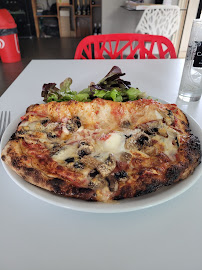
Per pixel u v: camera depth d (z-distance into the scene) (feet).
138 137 2.20
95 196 1.83
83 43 5.98
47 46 15.21
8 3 15.97
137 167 2.02
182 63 5.26
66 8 16.55
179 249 1.66
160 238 1.74
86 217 1.90
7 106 3.56
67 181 1.91
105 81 3.31
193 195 2.09
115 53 6.16
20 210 1.95
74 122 2.42
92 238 1.74
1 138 2.53
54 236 1.75
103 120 2.48
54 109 2.56
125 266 1.56
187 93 3.64
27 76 4.68
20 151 2.19
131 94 3.17
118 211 1.74
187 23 12.08
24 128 2.39
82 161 2.04
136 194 1.86
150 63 5.25
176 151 2.14
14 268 1.55
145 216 1.90
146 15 10.24
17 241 1.71
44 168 2.02
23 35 17.22
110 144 2.19
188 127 2.60
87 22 16.79
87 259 1.60
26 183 1.97
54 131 2.36
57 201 1.80
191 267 1.55
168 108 2.70
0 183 2.21
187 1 11.52
